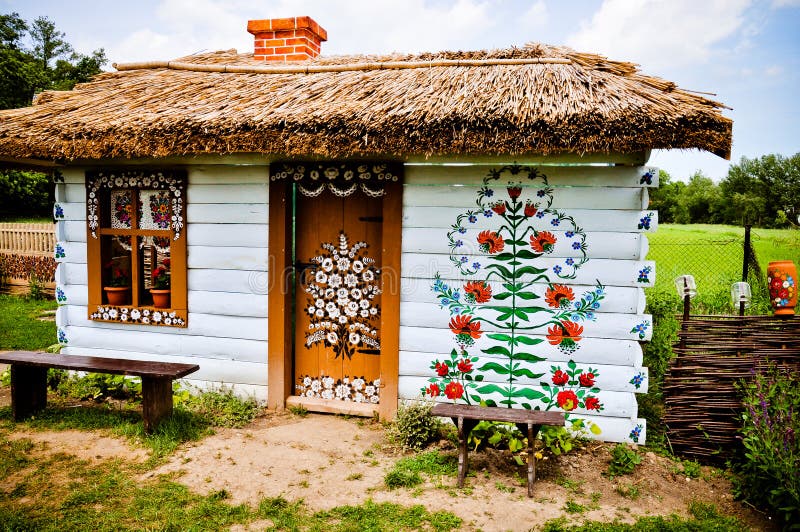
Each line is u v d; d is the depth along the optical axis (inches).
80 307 198.8
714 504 128.0
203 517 117.7
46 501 123.4
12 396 167.9
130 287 201.5
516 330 161.8
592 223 155.3
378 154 156.5
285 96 173.5
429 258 166.1
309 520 117.2
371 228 178.7
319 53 243.8
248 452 150.2
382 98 161.3
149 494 126.6
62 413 174.7
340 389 183.9
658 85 156.9
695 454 149.5
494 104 145.7
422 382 168.9
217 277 183.8
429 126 142.9
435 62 190.7
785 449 123.4
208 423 167.6
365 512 120.0
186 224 184.1
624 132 134.5
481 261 163.0
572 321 158.2
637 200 152.4
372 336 180.4
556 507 124.0
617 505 125.7
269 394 181.8
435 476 137.8
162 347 191.0
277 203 176.1
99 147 165.6
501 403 163.5
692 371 149.2
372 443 157.8
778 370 145.7
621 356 155.6
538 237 158.9
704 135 132.5
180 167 183.2
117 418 169.9
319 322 184.5
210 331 186.1
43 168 217.5
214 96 180.7
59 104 188.9
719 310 280.7
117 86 203.6
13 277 416.5
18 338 279.1
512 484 134.1
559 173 156.3
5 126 174.7
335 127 149.4
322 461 145.8
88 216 192.7
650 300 283.4
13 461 142.0
